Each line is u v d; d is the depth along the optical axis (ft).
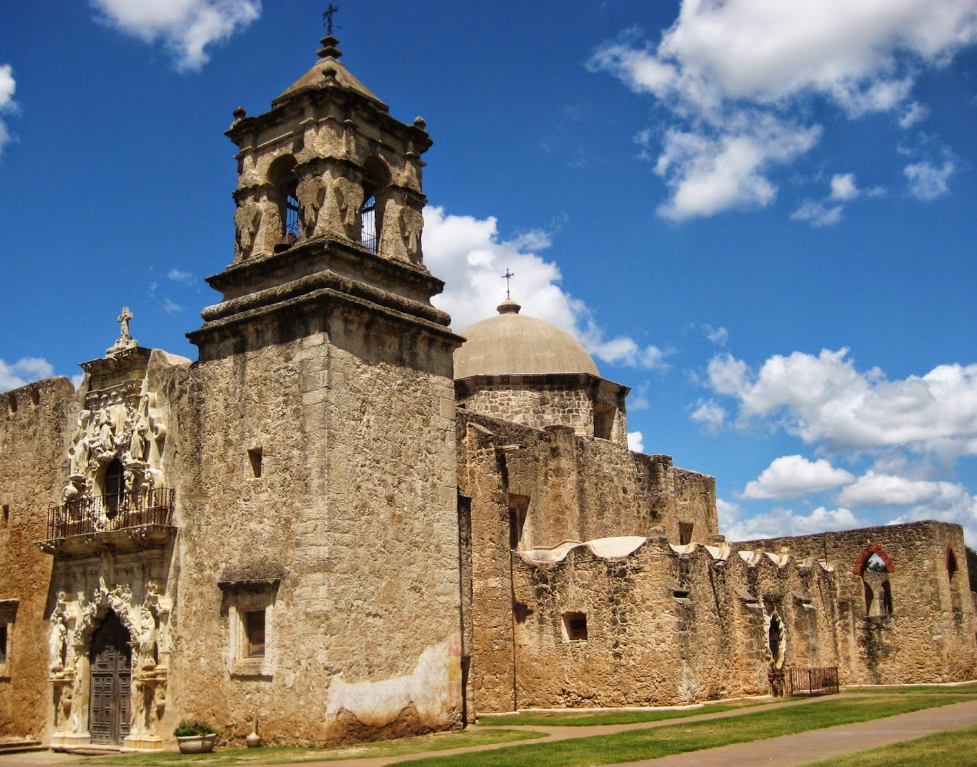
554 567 102.06
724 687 101.24
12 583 97.76
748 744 66.49
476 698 98.48
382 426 79.46
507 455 111.24
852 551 146.72
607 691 96.43
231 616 76.59
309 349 77.05
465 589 88.53
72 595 89.86
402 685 76.43
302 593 73.00
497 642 99.25
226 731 75.31
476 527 102.17
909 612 141.18
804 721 79.66
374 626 75.15
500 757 62.23
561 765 58.39
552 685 99.50
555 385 127.75
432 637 79.92
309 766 62.13
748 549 155.63
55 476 96.68
